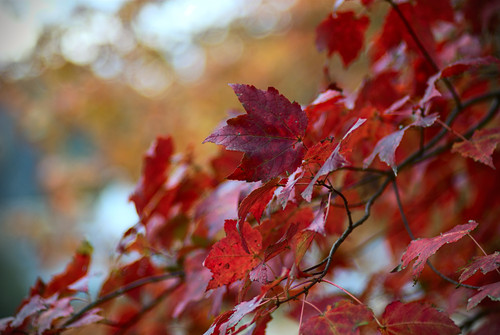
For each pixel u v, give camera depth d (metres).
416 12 0.92
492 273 0.90
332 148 0.69
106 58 2.45
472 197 1.15
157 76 2.59
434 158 1.05
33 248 3.89
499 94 0.91
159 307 1.07
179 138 2.64
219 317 0.68
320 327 0.65
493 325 0.95
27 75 2.60
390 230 1.14
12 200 5.04
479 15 1.04
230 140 0.70
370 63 1.07
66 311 0.85
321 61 2.45
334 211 0.91
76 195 3.66
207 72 2.68
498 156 1.04
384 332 0.66
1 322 0.84
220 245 0.71
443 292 1.03
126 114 2.68
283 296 0.70
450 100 1.03
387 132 0.86
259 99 0.71
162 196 0.98
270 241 0.77
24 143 4.12
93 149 3.40
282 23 2.53
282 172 0.70
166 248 0.99
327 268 0.68
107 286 0.94
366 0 0.91
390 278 1.08
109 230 3.11
